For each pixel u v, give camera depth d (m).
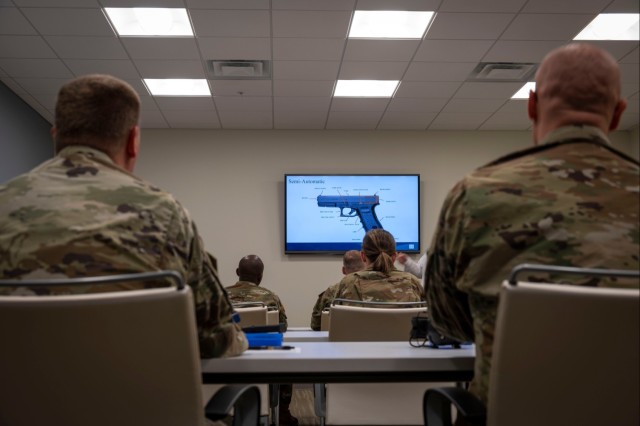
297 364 1.08
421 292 2.58
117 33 4.45
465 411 0.89
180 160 7.01
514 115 6.58
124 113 1.16
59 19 4.19
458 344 1.27
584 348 0.76
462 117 6.65
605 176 0.95
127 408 0.83
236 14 4.13
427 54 4.88
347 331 1.91
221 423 1.04
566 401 0.79
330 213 6.90
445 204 1.03
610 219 0.90
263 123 6.86
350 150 7.11
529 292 0.75
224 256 6.88
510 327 0.77
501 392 0.80
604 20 4.30
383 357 1.09
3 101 5.35
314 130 7.14
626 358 0.76
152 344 0.80
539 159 0.99
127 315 0.78
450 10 4.07
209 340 1.08
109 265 0.93
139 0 3.91
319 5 3.99
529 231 0.90
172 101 6.05
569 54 1.08
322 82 5.54
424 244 6.98
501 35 4.50
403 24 4.37
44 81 5.36
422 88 5.71
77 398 0.82
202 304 1.07
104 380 0.81
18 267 0.92
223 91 5.76
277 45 4.68
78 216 0.96
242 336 1.15
